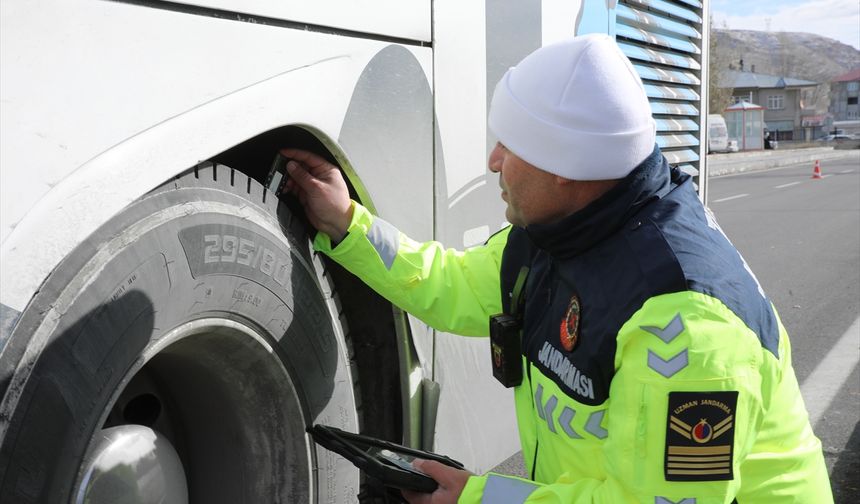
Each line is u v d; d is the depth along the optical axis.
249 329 1.58
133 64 1.25
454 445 2.19
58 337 1.17
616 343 1.34
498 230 2.25
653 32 3.55
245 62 1.44
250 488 1.72
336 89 1.64
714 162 35.44
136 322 1.31
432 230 2.00
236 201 1.55
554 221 1.51
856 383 4.63
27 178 1.11
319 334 1.76
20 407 1.13
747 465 1.47
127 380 1.32
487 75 2.15
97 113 1.20
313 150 1.73
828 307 6.62
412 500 1.64
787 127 101.06
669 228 1.39
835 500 3.19
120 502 1.37
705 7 4.14
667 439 1.28
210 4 1.36
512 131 1.47
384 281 1.82
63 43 1.15
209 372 1.62
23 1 1.10
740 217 13.93
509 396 2.45
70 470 1.23
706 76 4.23
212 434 1.73
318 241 1.80
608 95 1.39
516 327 1.63
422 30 1.89
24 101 1.11
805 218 13.54
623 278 1.37
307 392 1.73
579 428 1.43
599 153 1.40
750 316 1.33
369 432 2.00
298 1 1.53
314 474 1.77
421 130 1.92
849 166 34.38
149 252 1.33
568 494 1.42
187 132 1.32
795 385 1.54
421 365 2.01
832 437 3.85
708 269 1.34
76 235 1.17
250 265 1.56
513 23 2.26
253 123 1.44
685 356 1.27
